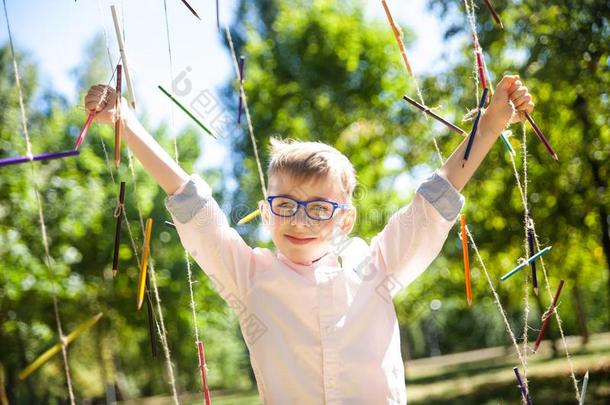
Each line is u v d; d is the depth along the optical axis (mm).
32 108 15562
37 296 13867
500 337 39562
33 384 21188
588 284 23219
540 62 10289
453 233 13609
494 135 2512
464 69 11266
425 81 11891
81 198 14758
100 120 2439
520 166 11406
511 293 17984
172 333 22203
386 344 2508
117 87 2340
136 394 32156
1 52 15219
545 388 12586
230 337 33031
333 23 17094
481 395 13742
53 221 14070
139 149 2480
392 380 2482
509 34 10539
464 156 2457
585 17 9750
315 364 2463
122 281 18281
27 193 12703
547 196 11938
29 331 15383
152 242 19344
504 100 2494
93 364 23156
